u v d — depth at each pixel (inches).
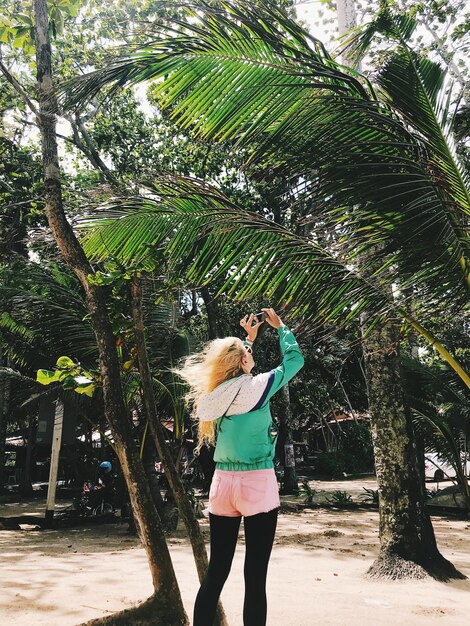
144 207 176.9
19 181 644.7
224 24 155.9
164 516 430.3
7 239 546.9
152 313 373.4
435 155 162.7
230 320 718.5
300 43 162.2
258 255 181.5
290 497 741.3
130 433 155.7
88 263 166.7
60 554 331.0
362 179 154.9
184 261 179.8
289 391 911.7
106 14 559.5
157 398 406.6
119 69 155.6
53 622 162.6
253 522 118.0
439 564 264.7
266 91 158.4
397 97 165.6
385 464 276.5
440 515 561.9
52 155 172.1
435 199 156.2
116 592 205.5
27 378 451.8
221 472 122.1
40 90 178.2
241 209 182.9
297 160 158.4
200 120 163.3
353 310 187.3
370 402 288.0
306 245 182.1
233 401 121.5
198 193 179.0
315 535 410.0
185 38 155.3
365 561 306.7
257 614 115.9
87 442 685.9
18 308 417.7
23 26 281.3
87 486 558.6
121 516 522.9
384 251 162.4
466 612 202.4
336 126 159.6
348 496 695.1
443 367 573.0
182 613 151.2
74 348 423.8
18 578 235.9
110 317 163.5
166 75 161.0
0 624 159.9
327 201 158.2
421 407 534.6
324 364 828.6
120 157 636.7
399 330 283.1
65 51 559.2
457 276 166.2
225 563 122.0
